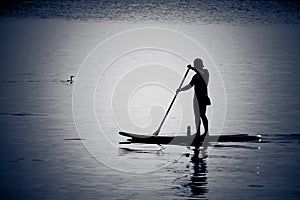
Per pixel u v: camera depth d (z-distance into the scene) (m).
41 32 75.12
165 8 116.94
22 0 125.81
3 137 21.69
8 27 81.00
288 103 29.67
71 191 15.32
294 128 23.62
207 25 90.06
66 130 23.14
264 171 17.28
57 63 47.16
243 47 60.53
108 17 101.19
